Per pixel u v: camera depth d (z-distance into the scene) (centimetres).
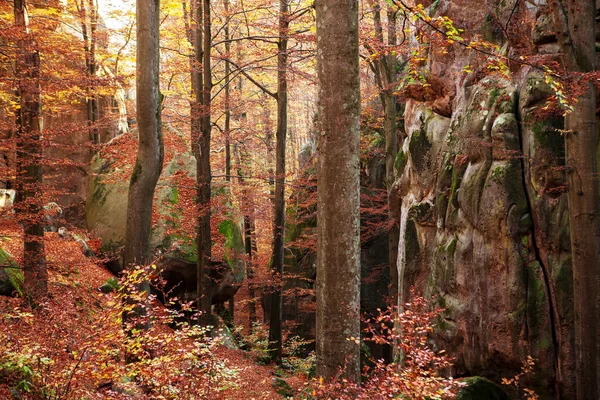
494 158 795
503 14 852
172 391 466
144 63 746
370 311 1647
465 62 933
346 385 461
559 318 712
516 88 810
